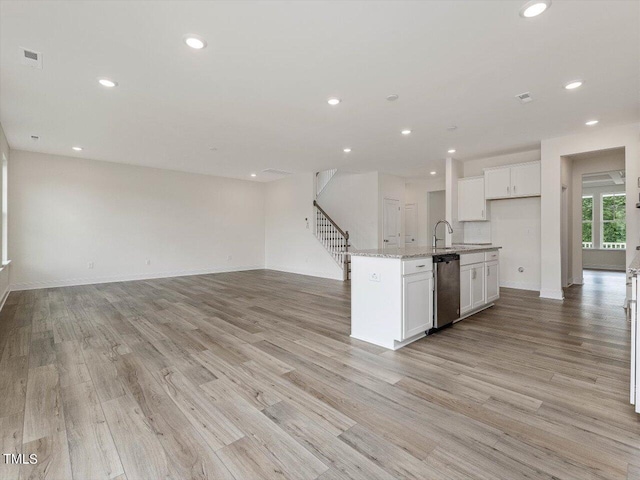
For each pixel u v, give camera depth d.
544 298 5.09
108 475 1.44
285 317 4.09
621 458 1.53
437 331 3.48
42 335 3.35
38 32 2.25
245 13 2.06
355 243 8.15
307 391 2.20
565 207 5.62
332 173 8.62
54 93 3.25
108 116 3.92
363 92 3.26
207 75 2.90
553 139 4.95
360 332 3.26
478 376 2.41
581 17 2.12
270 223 9.20
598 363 2.61
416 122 4.17
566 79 3.00
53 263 6.01
